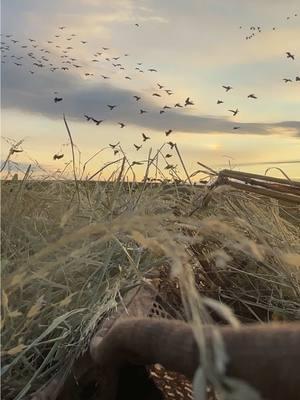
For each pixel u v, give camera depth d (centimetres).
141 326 56
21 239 120
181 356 50
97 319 99
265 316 134
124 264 125
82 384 80
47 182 154
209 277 132
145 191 151
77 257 106
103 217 130
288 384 41
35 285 101
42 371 98
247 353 43
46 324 101
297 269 135
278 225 151
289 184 128
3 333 91
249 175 133
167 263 124
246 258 135
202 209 139
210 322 53
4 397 91
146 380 77
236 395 41
